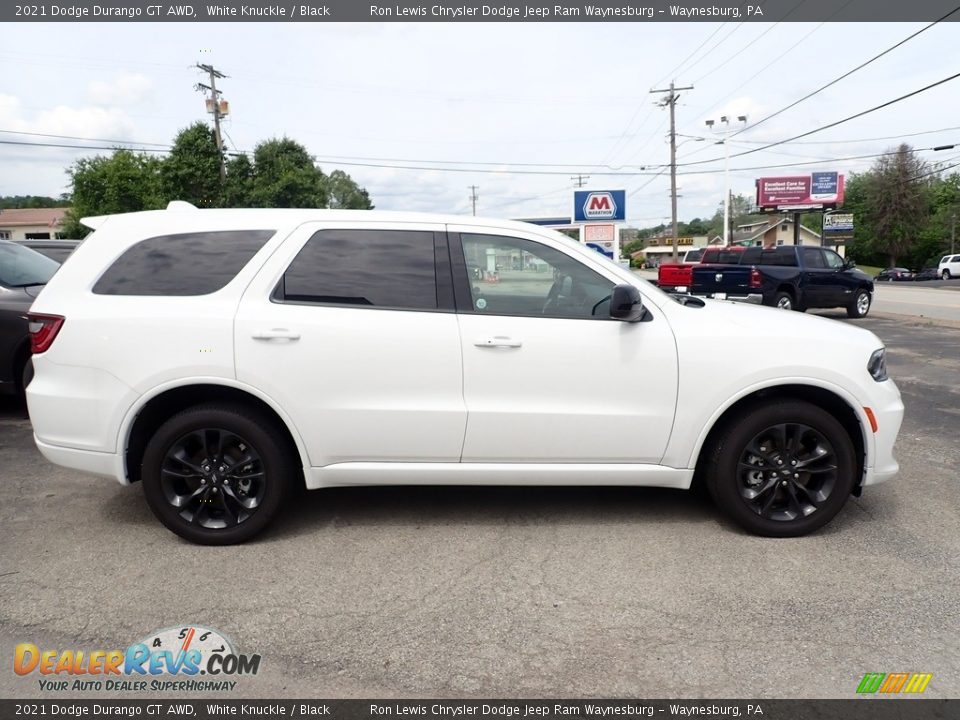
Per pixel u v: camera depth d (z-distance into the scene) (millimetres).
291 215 3727
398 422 3576
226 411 3566
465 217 3787
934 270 55688
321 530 3861
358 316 3555
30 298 6254
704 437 3664
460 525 3930
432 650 2738
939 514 4066
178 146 42906
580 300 3709
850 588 3189
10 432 5945
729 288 15516
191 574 3350
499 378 3582
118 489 4535
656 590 3186
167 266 3615
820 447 3664
